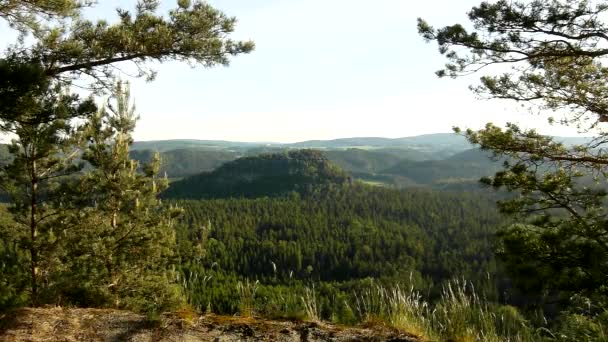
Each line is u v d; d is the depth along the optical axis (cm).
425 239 10225
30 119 436
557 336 400
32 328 314
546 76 720
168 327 325
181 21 570
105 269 755
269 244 9125
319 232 10919
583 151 710
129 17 580
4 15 509
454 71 731
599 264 511
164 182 944
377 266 8556
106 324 328
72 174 787
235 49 612
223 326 331
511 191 692
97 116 827
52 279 635
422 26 709
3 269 648
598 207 622
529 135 724
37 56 505
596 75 698
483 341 339
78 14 537
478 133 752
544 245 559
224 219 10944
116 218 881
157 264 912
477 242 9194
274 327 331
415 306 361
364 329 333
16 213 723
